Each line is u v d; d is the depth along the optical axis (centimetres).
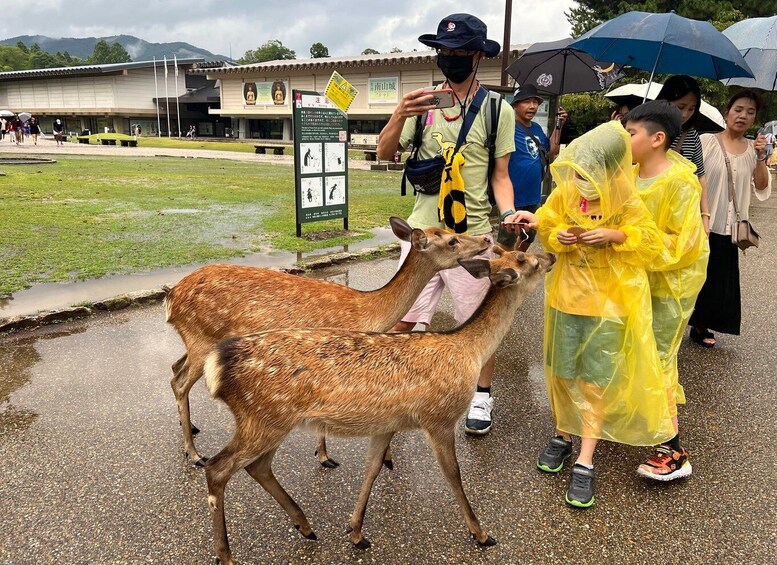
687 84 442
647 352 327
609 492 345
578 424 351
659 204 330
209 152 3316
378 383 272
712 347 567
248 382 263
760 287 764
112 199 1312
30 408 412
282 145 4000
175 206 1242
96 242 874
